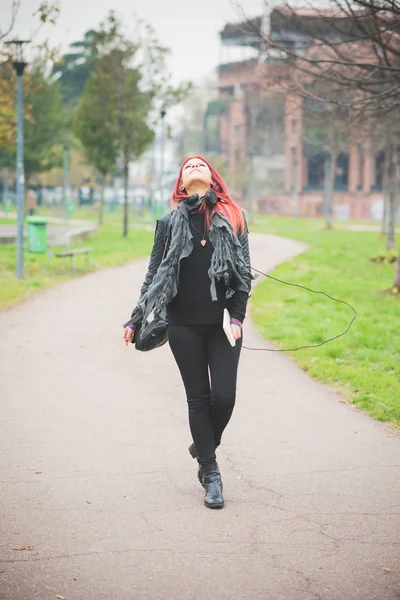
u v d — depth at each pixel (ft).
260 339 38.17
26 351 33.68
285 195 269.44
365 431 22.08
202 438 16.31
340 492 16.96
